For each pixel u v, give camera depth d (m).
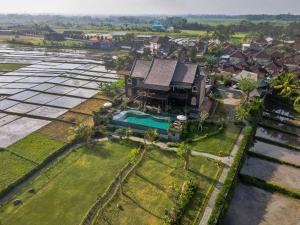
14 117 69.06
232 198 43.28
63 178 44.91
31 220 36.31
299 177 49.56
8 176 44.84
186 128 60.91
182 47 162.38
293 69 117.19
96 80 102.69
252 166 52.62
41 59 144.88
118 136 58.59
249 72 100.25
